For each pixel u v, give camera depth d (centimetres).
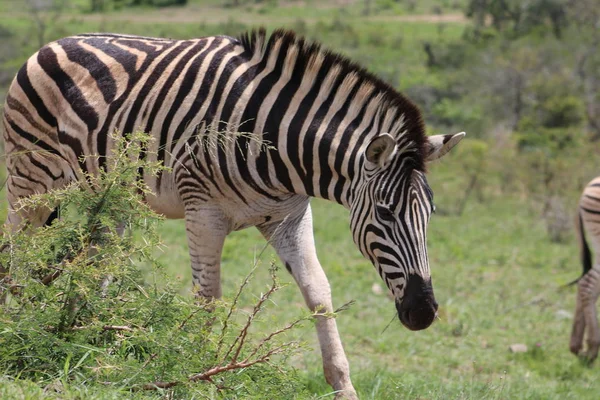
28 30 8975
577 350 1466
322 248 2269
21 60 6278
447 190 3516
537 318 1681
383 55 8594
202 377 625
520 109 5691
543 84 5569
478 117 5606
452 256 2291
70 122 873
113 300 652
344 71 799
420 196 737
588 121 5184
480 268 2125
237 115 809
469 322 1584
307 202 861
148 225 672
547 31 8431
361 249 770
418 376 1094
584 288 1497
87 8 11912
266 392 636
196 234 828
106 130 852
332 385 816
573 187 3353
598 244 1522
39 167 911
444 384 1035
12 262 650
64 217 674
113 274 635
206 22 10706
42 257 650
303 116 797
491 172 3681
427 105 6088
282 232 857
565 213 2720
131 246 654
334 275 1905
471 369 1287
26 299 645
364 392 902
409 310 728
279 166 806
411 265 730
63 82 882
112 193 662
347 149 780
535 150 4247
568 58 6088
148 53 867
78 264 638
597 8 8094
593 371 1393
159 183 848
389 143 723
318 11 12281
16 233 666
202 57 838
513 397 1031
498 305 1766
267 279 1686
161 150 836
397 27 11212
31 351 627
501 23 9800
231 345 648
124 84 856
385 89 786
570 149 4397
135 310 654
